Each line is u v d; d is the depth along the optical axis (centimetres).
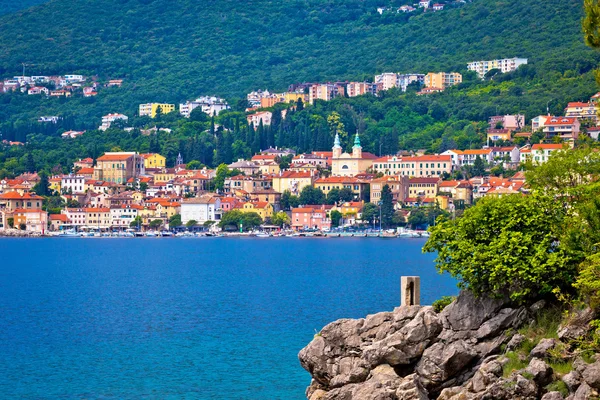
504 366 17700
